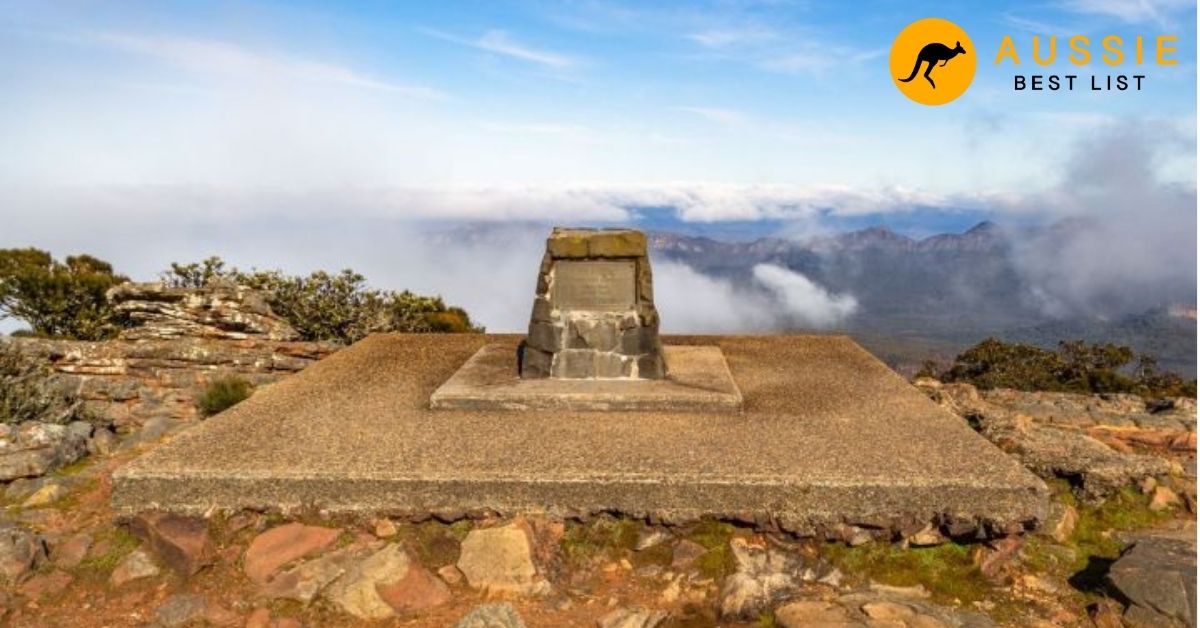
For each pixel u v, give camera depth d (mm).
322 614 4785
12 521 5773
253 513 5555
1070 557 5375
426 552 5340
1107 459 6430
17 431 6988
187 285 11711
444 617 4770
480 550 5168
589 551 5363
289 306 11609
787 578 5020
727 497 5457
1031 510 5348
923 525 5414
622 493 5488
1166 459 7004
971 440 6371
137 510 5547
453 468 5656
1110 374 12508
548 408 7223
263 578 5047
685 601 4973
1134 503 6125
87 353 9328
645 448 6133
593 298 7770
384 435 6449
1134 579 4812
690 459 5871
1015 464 5766
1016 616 4797
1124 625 4648
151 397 9039
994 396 9297
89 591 5051
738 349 10039
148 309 10281
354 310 12000
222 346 9797
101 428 8141
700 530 5480
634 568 5277
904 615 4473
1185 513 6047
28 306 10789
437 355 9469
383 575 4965
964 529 5328
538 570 5113
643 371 7773
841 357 9578
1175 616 4594
